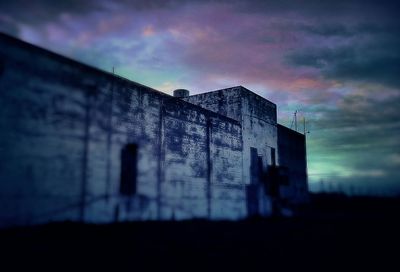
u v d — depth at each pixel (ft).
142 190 37.70
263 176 63.62
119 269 18.88
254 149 61.98
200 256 23.36
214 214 49.24
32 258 20.06
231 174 54.49
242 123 59.00
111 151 34.73
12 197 25.84
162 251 24.50
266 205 63.10
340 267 20.94
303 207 82.38
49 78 29.60
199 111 48.75
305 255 24.93
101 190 33.19
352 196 123.65
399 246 29.96
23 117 27.27
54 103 29.78
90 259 20.76
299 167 84.53
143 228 34.73
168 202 41.19
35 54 28.73
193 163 46.32
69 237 26.37
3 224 25.04
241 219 55.11
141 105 38.93
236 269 19.89
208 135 50.11
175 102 44.29
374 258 24.07
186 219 43.70
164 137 41.78
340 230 43.27
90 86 33.24
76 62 32.17
